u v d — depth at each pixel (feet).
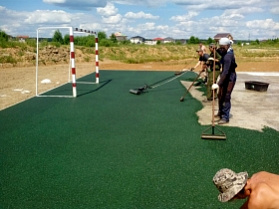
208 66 26.48
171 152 14.87
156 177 12.23
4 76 43.93
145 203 10.35
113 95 30.04
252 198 5.80
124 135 17.58
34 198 10.74
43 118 21.35
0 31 85.61
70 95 29.94
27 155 14.62
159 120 20.68
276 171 12.64
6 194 11.02
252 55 111.86
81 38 132.05
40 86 35.94
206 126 19.08
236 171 12.67
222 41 17.54
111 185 11.62
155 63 90.48
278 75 44.93
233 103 25.43
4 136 17.40
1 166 13.35
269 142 15.98
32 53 69.51
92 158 14.24
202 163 13.50
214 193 10.92
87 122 20.35
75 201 10.53
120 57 105.81
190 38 241.35
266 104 25.00
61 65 66.13
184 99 27.68
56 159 14.14
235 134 17.34
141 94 30.55
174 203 10.31
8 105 25.67
